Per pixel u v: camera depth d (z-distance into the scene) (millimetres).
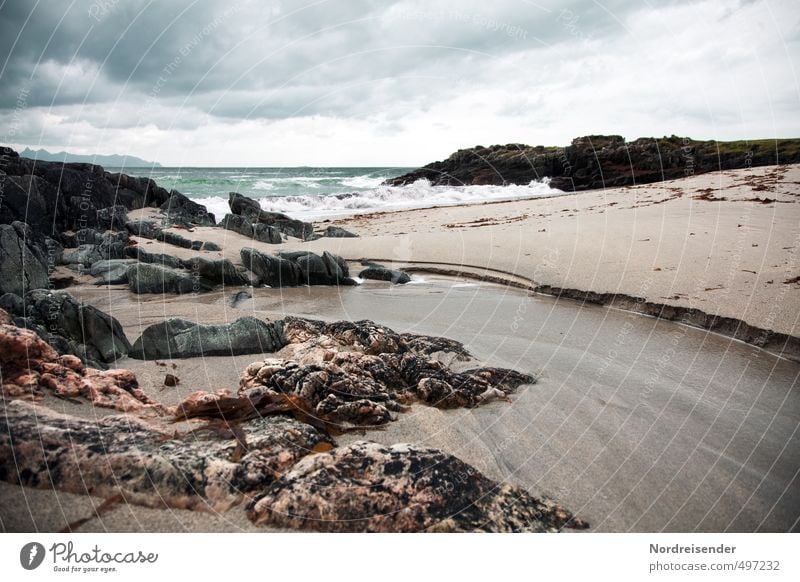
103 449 2973
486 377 4949
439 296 9477
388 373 4723
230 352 5496
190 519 2752
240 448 3164
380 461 3072
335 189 38406
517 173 36656
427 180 35438
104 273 10297
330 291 10188
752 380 5273
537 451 3775
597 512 3113
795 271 7969
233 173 55344
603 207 18172
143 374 4852
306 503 2795
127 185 17922
